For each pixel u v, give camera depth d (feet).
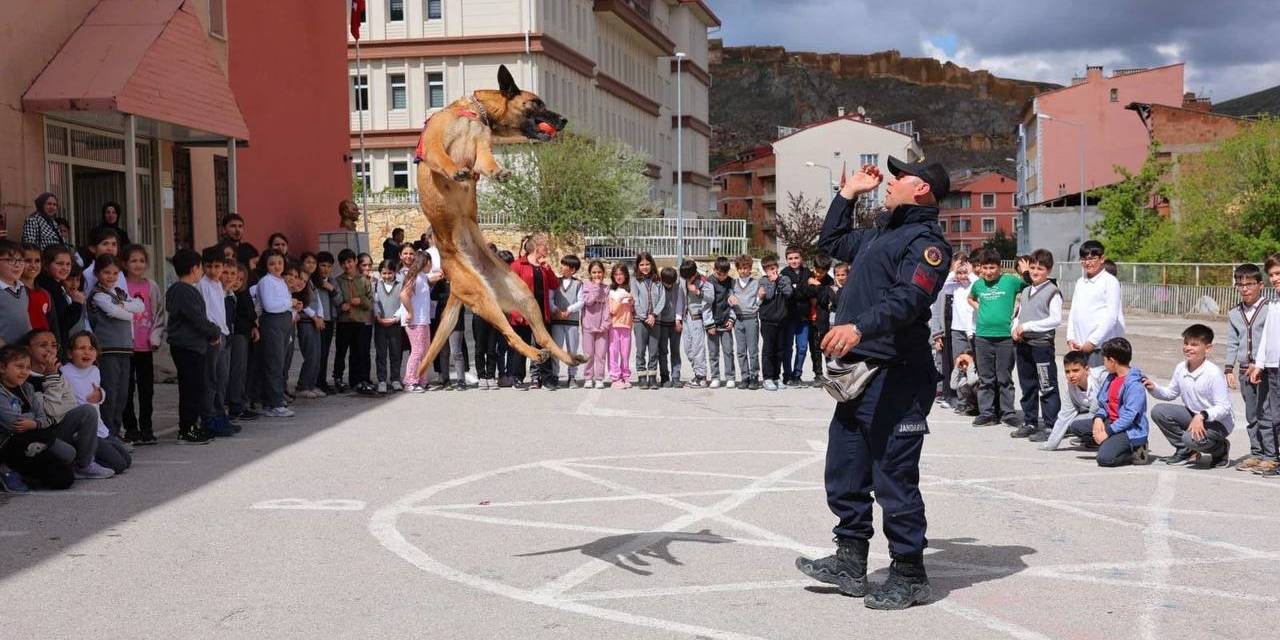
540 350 20.25
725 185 442.50
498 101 19.77
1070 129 285.64
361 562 22.48
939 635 18.01
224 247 44.19
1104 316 36.19
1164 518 26.63
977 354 42.37
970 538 24.61
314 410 47.16
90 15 56.90
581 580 21.17
